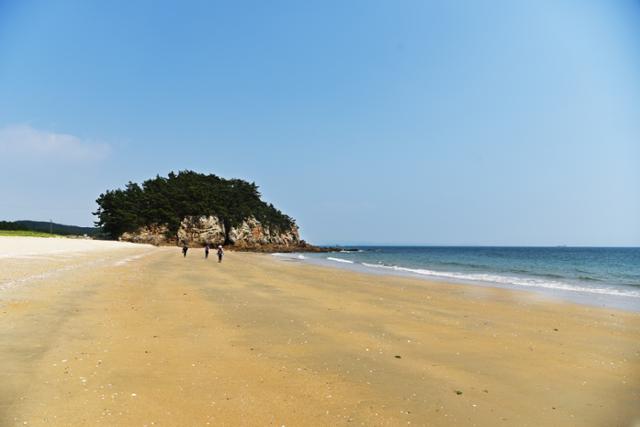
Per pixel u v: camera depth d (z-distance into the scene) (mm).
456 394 8062
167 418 6527
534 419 7062
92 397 7148
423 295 23000
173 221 128750
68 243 71312
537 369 9828
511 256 107062
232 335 12117
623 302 22391
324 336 12383
